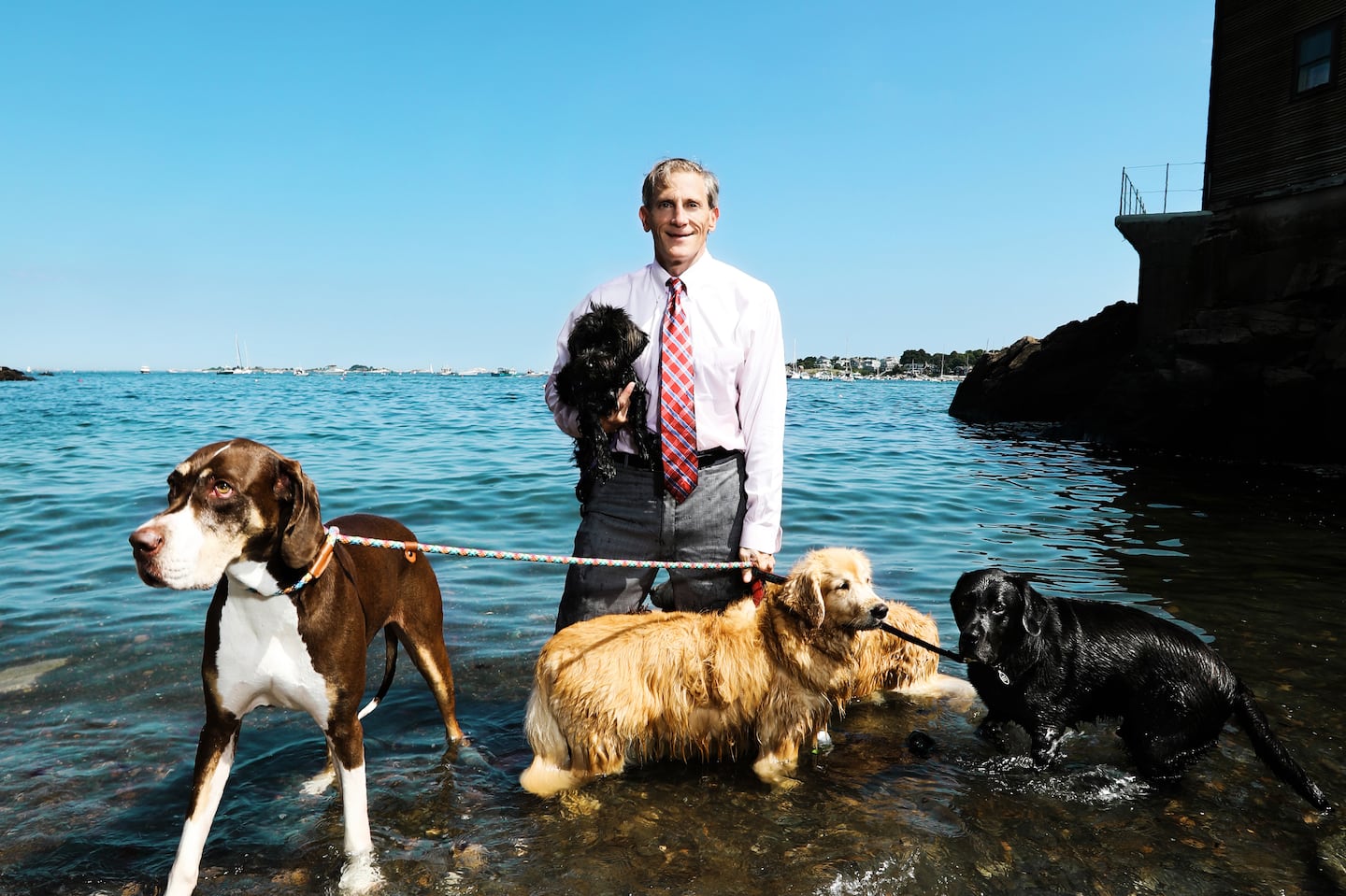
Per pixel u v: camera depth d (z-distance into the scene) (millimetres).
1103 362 28156
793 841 3537
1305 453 17828
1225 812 3779
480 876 3279
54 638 5750
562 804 3867
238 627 3115
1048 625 4324
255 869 3334
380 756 4297
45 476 12445
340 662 3287
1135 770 4230
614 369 4176
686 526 4414
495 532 9133
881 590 6996
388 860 3381
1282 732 4414
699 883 3236
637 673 4105
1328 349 17438
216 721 3191
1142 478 15008
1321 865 3354
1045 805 3855
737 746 4375
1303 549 8719
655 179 4238
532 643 5844
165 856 3412
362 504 10438
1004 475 14938
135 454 15125
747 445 4484
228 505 2895
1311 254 21719
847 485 12844
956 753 4473
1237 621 6098
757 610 4473
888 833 3590
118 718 4605
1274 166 22969
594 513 4523
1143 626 4301
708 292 4309
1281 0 22578
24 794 3836
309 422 23266
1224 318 20078
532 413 28203
